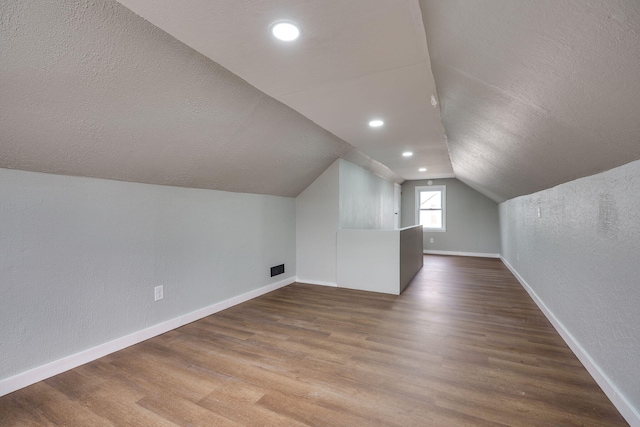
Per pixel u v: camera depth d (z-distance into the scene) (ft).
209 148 8.35
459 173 19.27
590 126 4.17
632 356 4.83
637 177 4.61
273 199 13.41
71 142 5.97
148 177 8.14
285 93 6.75
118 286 7.69
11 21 3.81
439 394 5.79
